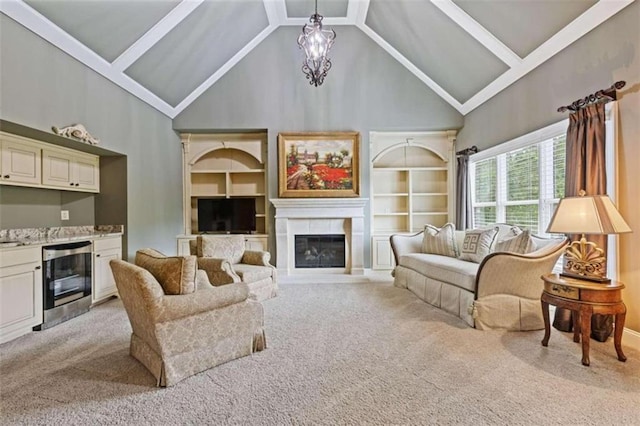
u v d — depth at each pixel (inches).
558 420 66.8
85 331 119.8
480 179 203.9
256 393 77.6
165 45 160.9
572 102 127.6
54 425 66.6
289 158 221.1
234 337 94.9
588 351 89.7
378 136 234.5
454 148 232.8
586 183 114.3
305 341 108.1
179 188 226.4
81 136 138.0
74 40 130.7
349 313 137.7
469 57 174.4
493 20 145.9
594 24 115.6
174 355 82.6
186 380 83.6
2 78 108.3
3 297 109.0
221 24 173.9
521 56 151.4
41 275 122.3
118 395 77.0
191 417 68.9
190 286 87.0
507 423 66.1
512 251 127.2
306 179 221.8
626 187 105.3
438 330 117.8
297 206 218.4
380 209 246.2
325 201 216.5
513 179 172.2
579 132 116.5
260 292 155.3
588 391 77.0
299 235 226.2
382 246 227.0
